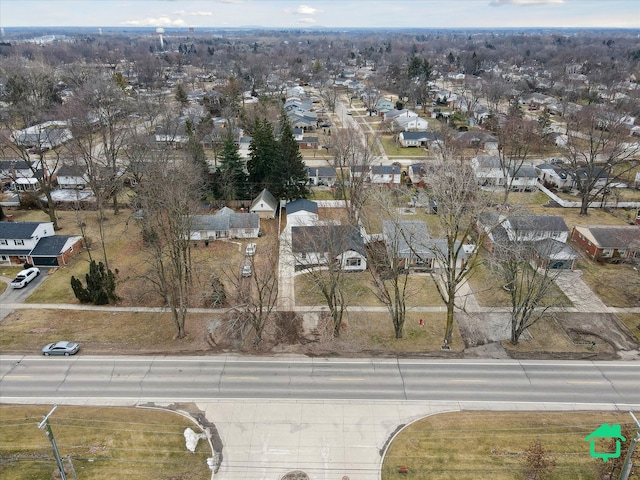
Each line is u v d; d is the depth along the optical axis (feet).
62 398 111.14
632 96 389.39
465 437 100.32
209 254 184.34
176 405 109.40
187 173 162.50
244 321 130.52
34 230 175.32
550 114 415.03
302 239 161.17
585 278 164.14
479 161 252.01
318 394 112.98
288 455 96.78
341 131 321.11
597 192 226.58
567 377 118.52
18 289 158.71
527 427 102.63
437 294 155.43
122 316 144.25
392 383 116.57
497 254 144.56
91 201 227.61
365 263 169.58
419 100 462.60
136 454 96.22
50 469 92.32
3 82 411.13
